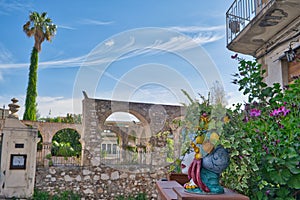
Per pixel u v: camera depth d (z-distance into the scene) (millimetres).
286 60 4734
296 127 1904
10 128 8320
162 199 1841
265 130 1938
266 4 4574
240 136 1766
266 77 5141
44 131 11086
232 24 5254
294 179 1700
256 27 4594
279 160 1682
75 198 8680
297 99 2297
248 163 1729
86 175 9039
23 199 8023
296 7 4020
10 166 8133
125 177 9281
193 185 1555
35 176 8594
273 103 2432
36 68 15992
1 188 7910
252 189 1800
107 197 9070
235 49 5504
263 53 5254
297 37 4312
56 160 10383
